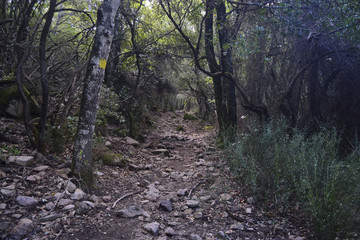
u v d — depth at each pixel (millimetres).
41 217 3359
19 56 5289
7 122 6031
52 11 4809
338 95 6797
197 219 3816
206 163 6773
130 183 5207
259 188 4305
